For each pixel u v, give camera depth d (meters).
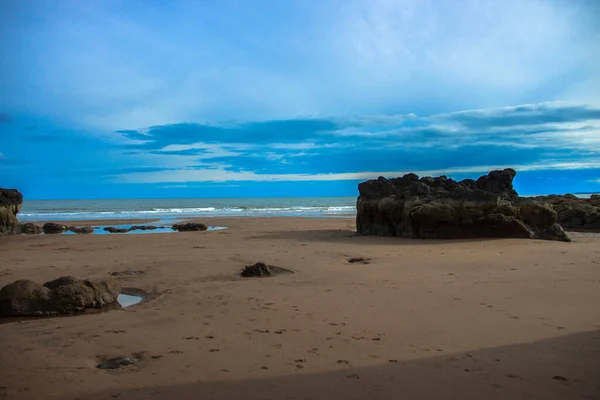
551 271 11.70
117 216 46.91
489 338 6.27
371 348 5.91
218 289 9.79
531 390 4.59
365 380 4.88
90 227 30.64
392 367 5.25
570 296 8.83
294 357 5.60
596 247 16.61
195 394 4.55
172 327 6.98
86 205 88.38
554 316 7.37
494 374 5.01
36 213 53.81
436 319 7.27
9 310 7.67
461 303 8.34
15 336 6.55
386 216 23.31
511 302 8.38
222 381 4.88
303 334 6.55
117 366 5.35
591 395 4.47
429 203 21.05
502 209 20.28
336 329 6.78
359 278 11.07
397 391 4.59
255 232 25.33
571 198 38.25
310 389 4.66
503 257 14.34
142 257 14.75
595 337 6.26
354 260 14.27
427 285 10.09
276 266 12.82
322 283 10.44
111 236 22.83
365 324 7.02
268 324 7.08
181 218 41.72
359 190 25.11
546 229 20.38
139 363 5.45
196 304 8.45
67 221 37.69
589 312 7.62
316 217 42.41
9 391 4.63
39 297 7.91
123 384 4.80
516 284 10.07
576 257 14.03
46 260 14.11
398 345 6.02
